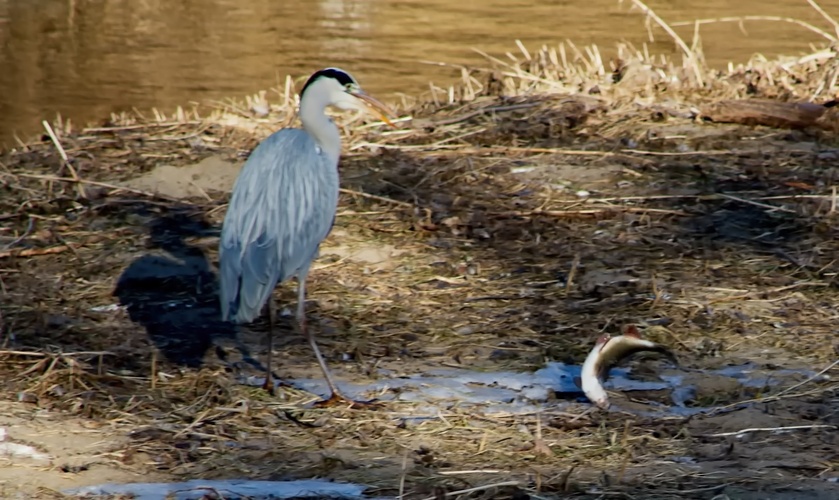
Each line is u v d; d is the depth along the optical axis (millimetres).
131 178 14523
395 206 13672
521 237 12914
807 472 8453
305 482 8273
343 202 13734
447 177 14508
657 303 11414
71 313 11180
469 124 16312
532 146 15523
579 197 13930
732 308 11305
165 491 8047
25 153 15352
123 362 10203
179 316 11227
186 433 9008
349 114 16672
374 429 9148
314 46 23547
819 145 15531
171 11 27422
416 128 16203
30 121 18344
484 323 11117
